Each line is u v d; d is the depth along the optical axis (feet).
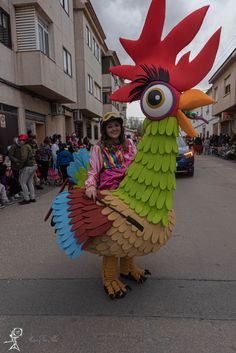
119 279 11.68
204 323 9.02
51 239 16.88
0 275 12.55
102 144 10.06
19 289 11.34
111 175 9.95
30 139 35.50
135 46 9.34
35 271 12.84
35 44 39.50
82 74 66.64
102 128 10.13
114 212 9.11
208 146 92.38
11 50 37.88
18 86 39.17
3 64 35.78
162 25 9.02
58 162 33.73
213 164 58.49
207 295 10.53
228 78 81.97
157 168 9.18
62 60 49.19
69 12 54.60
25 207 25.00
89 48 71.56
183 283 11.41
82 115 73.46
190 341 8.29
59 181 37.50
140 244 9.20
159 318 9.31
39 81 39.24
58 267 13.17
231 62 75.41
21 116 40.16
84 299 10.52
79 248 8.86
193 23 8.79
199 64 8.73
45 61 40.65
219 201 25.31
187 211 21.91
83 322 9.23
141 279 11.39
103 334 8.68
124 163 10.18
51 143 40.78
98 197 9.39
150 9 8.93
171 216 10.25
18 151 25.70
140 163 9.39
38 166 36.42
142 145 9.41
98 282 11.73
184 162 39.50
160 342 8.28
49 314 9.69
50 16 43.70
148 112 9.07
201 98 8.66
